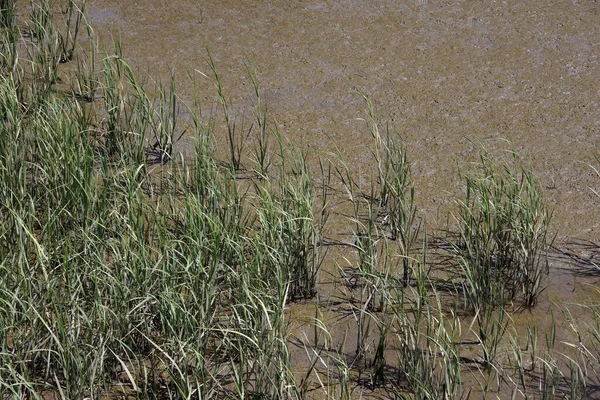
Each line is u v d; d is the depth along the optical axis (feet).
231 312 17.67
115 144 22.91
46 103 22.80
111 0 30.91
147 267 17.12
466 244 18.80
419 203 21.40
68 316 16.38
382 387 16.20
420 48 28.12
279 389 15.15
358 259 19.62
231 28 29.30
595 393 16.08
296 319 17.92
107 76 23.82
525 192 21.48
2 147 20.89
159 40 28.53
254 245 17.99
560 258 19.65
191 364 16.11
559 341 17.33
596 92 25.86
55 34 27.09
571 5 30.60
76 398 15.20
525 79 26.50
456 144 23.57
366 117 24.76
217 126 24.32
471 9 30.37
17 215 17.43
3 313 16.38
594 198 21.48
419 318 16.66
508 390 16.12
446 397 15.30
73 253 18.08
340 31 29.09
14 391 14.30
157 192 21.52
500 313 17.28
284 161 22.77
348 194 21.75
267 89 26.04
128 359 15.97
